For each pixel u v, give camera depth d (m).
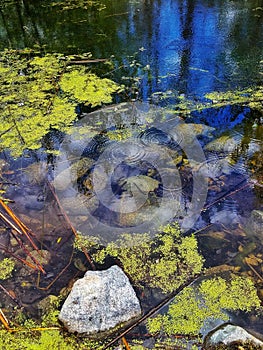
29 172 1.45
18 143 1.57
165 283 1.07
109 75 2.00
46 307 1.02
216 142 1.54
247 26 2.45
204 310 0.99
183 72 1.99
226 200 1.30
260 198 1.29
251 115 1.67
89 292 0.97
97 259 1.14
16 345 0.93
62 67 2.08
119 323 0.96
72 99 1.80
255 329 0.94
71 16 2.75
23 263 1.14
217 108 1.72
